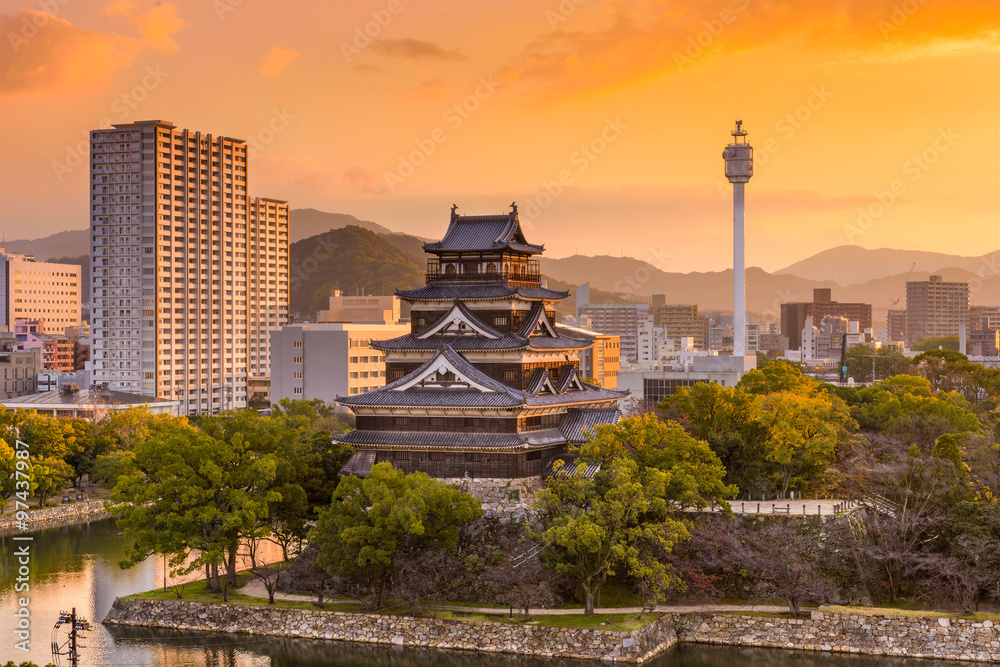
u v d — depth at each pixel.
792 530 127.50
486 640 118.06
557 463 133.00
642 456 136.38
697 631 121.56
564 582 126.88
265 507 130.88
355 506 125.00
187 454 133.62
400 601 123.44
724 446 150.12
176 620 128.00
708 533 126.56
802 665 114.19
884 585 127.50
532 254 155.25
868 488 138.25
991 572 118.56
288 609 125.31
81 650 119.75
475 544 130.38
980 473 142.12
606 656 113.81
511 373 144.25
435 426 140.12
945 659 114.06
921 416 173.75
